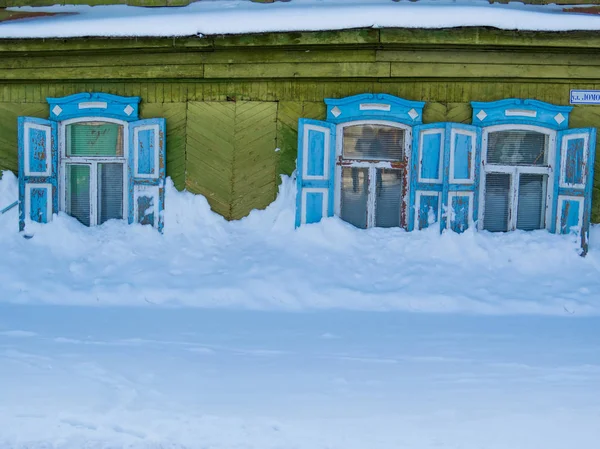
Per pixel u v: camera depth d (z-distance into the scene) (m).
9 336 6.00
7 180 8.98
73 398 4.52
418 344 5.94
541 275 7.79
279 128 8.60
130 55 8.68
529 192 8.53
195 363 5.30
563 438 4.00
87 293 7.62
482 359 5.49
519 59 8.26
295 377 5.00
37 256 8.26
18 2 9.35
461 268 7.82
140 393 4.63
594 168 8.35
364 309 7.33
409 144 8.46
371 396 4.63
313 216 8.35
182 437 4.03
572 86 8.38
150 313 7.07
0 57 8.89
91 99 8.77
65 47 8.59
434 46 8.19
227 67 8.54
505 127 8.38
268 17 8.11
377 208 8.59
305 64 8.42
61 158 8.87
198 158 8.70
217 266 7.95
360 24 7.87
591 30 7.83
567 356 5.60
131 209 8.69
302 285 7.55
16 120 9.02
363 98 8.39
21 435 4.07
